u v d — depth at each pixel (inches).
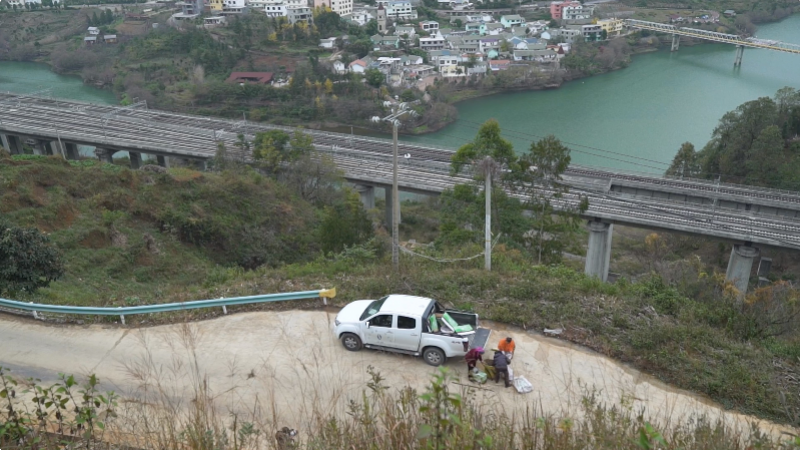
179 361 559.2
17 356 597.6
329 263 850.8
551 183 1439.5
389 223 2428.6
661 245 2208.4
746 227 1838.1
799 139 2497.5
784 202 1982.0
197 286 846.5
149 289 973.8
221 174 1849.2
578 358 575.5
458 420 232.2
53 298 771.4
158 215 1325.0
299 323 639.1
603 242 1923.0
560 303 657.6
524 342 599.8
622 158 2970.0
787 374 557.6
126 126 2989.7
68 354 599.8
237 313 663.8
